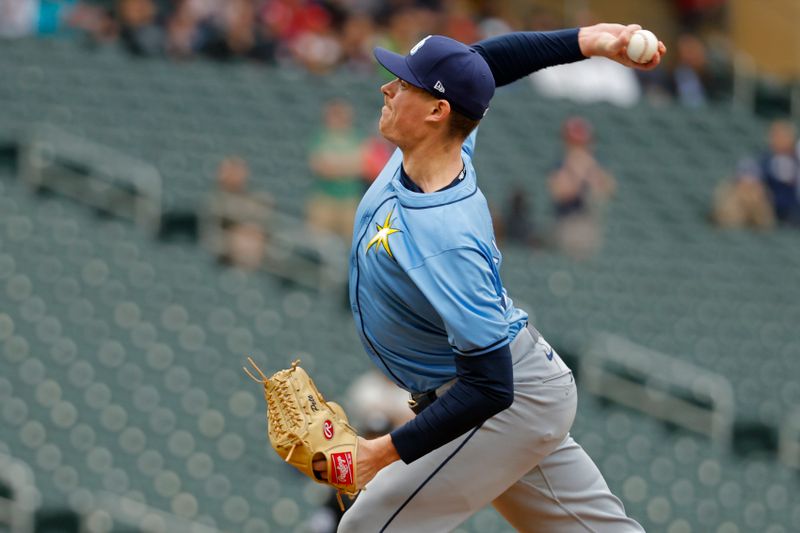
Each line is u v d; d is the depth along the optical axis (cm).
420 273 1104
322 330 4147
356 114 5200
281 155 4888
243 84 5181
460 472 1192
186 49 5266
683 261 5084
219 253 4300
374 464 1132
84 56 5091
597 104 5931
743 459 4228
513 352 1190
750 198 5419
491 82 1152
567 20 6209
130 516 3291
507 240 4862
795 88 6438
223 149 4834
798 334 4884
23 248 4138
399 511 1202
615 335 4562
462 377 1105
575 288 4734
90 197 4403
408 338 1175
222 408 3744
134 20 5228
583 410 4184
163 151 4722
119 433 3572
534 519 1274
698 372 4425
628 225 5256
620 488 3912
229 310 4116
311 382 1167
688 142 5916
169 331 3978
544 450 1207
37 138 4438
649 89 6175
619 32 1288
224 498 3444
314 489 3478
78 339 3859
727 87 6359
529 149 5503
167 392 3753
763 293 5044
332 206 4509
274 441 1139
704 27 6569
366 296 1176
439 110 1130
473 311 1088
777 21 6756
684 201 5547
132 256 4228
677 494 3966
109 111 4866
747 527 3962
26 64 4962
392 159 1216
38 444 3466
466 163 1207
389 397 2539
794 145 5578
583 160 4941
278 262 4331
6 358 3731
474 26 5791
